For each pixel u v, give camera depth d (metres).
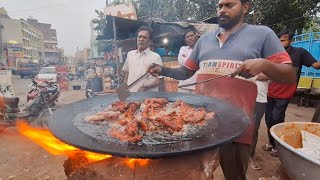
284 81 2.01
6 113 5.62
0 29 36.03
